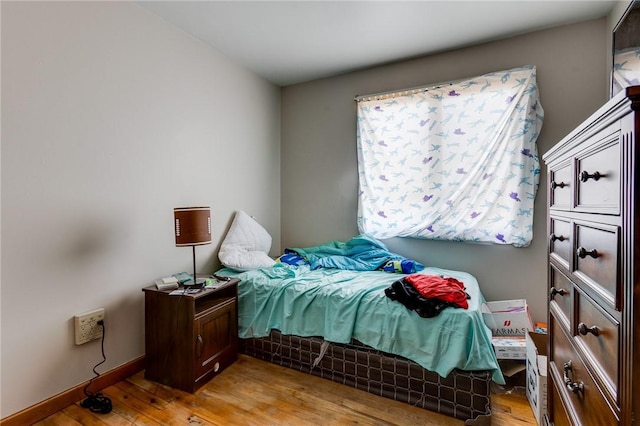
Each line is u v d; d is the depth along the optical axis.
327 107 3.07
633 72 1.51
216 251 2.54
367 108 2.82
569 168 0.98
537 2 1.90
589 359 0.80
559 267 1.08
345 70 2.89
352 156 2.96
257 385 1.80
